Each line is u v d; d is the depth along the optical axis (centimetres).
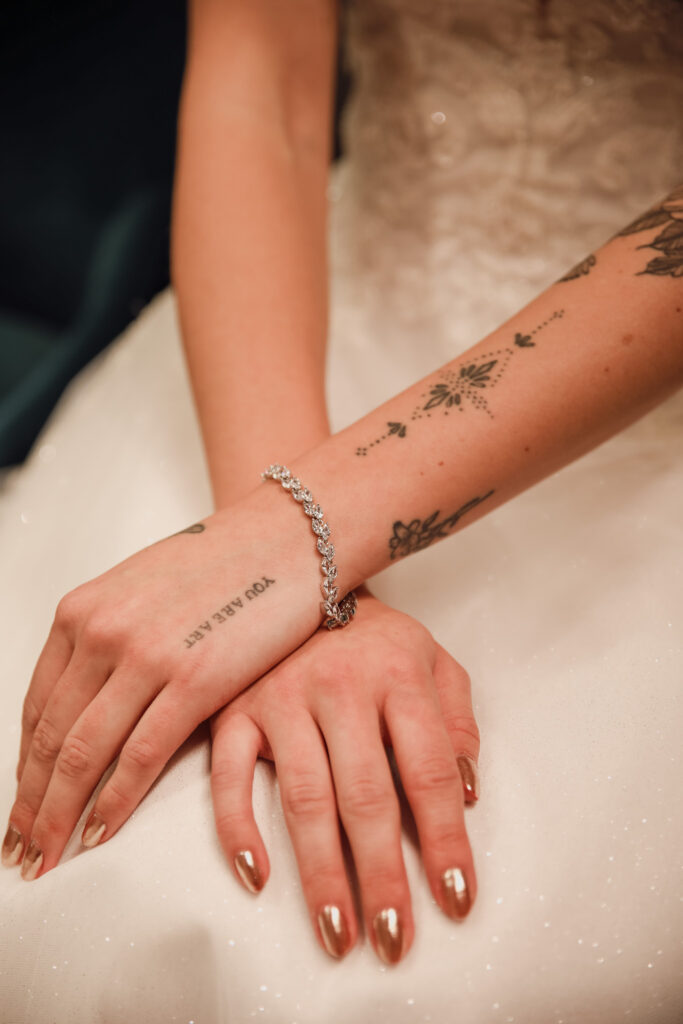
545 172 96
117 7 174
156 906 60
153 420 109
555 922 59
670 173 92
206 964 59
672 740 67
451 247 105
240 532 69
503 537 85
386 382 108
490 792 65
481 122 97
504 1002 57
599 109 91
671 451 90
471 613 79
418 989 57
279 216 94
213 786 63
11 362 198
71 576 92
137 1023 59
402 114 102
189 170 97
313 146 108
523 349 72
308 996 57
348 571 69
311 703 63
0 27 176
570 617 76
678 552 79
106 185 192
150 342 125
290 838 63
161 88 180
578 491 87
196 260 92
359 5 104
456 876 57
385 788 58
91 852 64
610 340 71
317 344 91
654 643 73
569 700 70
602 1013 58
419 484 70
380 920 55
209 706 64
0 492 120
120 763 63
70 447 115
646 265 73
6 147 190
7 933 61
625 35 88
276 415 83
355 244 115
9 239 200
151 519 94
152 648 63
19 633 91
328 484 70
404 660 64
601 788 65
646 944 59
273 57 103
